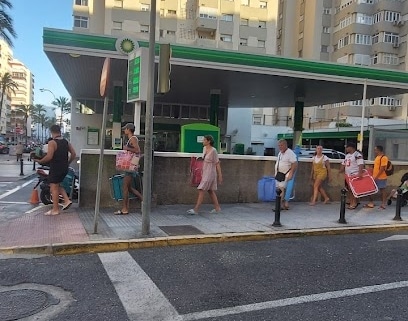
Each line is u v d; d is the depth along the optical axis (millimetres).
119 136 22766
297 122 28578
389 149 14852
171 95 29016
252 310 4191
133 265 5621
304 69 19734
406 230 8477
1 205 9750
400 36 54281
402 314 4152
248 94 27422
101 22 45438
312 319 4008
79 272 5273
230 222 8141
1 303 4238
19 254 5969
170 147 33938
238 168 10523
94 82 24562
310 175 11352
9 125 117188
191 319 3959
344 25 57781
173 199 9977
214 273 5352
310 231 7672
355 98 28219
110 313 4055
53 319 3885
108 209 9078
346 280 5180
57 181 8344
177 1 47406
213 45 46250
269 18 49594
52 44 16172
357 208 10531
